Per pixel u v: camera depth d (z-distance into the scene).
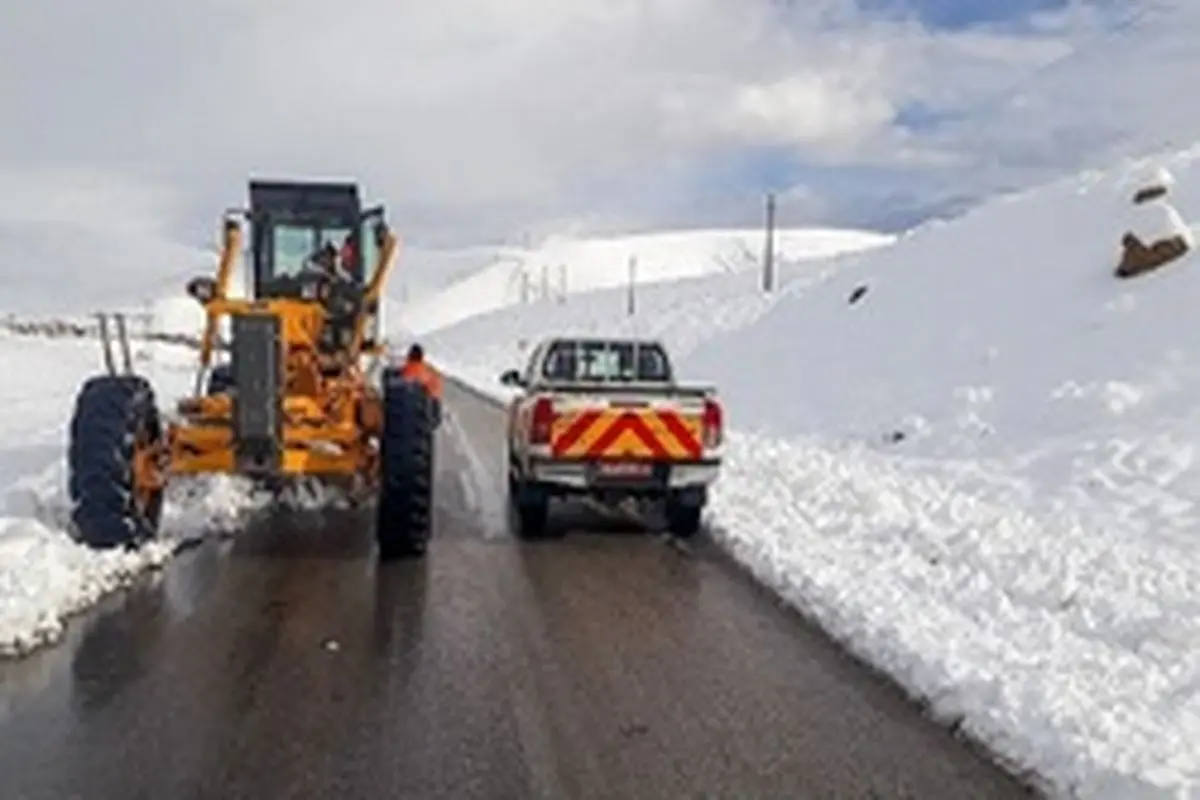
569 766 5.75
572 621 8.52
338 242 12.98
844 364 29.28
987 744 6.15
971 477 16.36
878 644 7.82
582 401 11.77
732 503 13.95
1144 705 6.58
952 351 25.75
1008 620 8.53
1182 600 9.05
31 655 7.17
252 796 5.28
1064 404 19.12
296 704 6.50
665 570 10.41
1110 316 23.06
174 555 10.09
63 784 5.34
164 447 10.27
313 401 10.91
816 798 5.45
